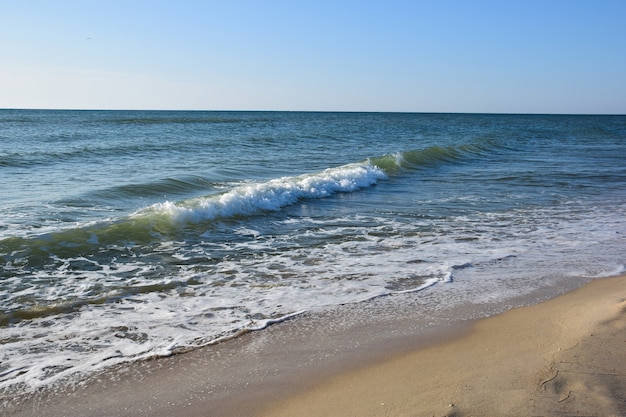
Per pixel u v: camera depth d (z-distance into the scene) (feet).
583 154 91.30
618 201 43.19
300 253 26.14
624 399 11.00
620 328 14.94
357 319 17.20
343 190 47.34
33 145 82.17
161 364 13.99
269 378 13.12
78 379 13.16
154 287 20.57
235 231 30.86
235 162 66.28
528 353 13.75
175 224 30.60
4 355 14.47
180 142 95.50
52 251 24.43
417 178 57.41
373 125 223.30
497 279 21.75
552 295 19.56
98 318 17.28
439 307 18.33
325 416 11.02
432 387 12.03
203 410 11.62
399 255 25.82
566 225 33.45
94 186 43.04
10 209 33.40
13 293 19.38
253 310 18.07
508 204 41.34
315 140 114.21
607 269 23.27
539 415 10.43
